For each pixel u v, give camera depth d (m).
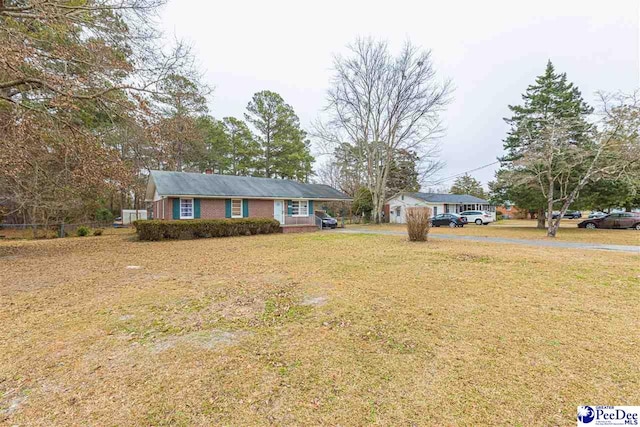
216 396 2.41
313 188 24.05
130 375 2.74
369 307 4.45
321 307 4.50
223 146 32.69
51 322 4.06
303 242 13.18
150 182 20.17
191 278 6.52
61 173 11.71
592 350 3.04
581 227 21.80
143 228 14.66
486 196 52.25
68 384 2.62
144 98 9.78
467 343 3.24
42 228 19.80
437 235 16.28
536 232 18.05
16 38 7.37
